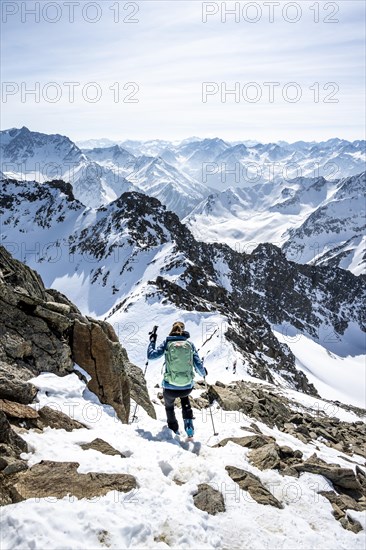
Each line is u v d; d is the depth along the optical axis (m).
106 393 10.88
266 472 8.75
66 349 10.98
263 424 13.27
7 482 6.95
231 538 6.59
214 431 10.70
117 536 6.06
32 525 5.91
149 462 8.36
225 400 14.40
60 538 5.87
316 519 7.51
